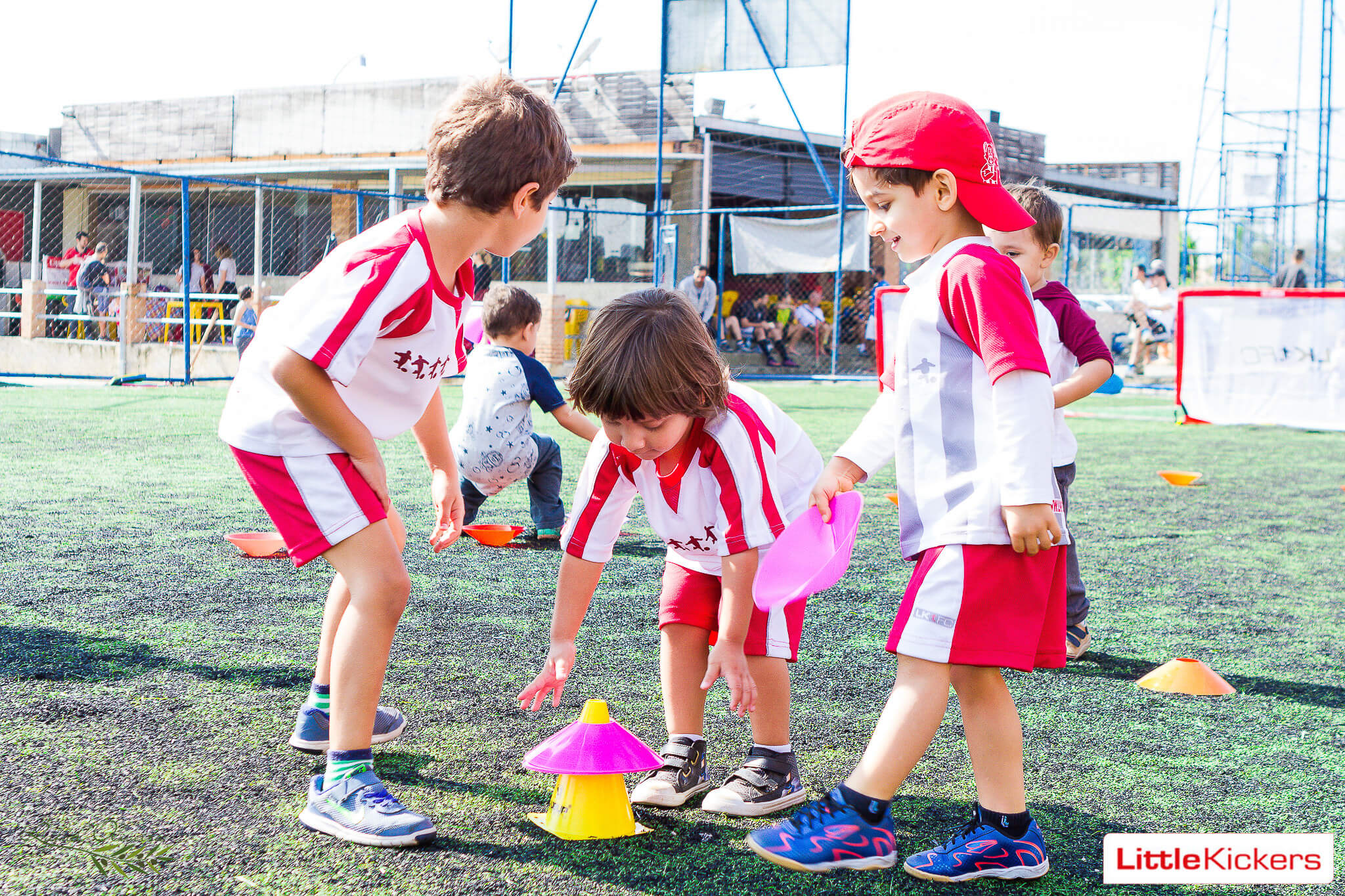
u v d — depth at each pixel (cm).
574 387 168
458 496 226
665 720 219
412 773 189
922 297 167
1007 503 154
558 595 193
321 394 172
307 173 1766
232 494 482
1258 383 874
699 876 155
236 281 1788
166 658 247
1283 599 345
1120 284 2062
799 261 1537
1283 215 1822
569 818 168
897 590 344
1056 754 209
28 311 1465
